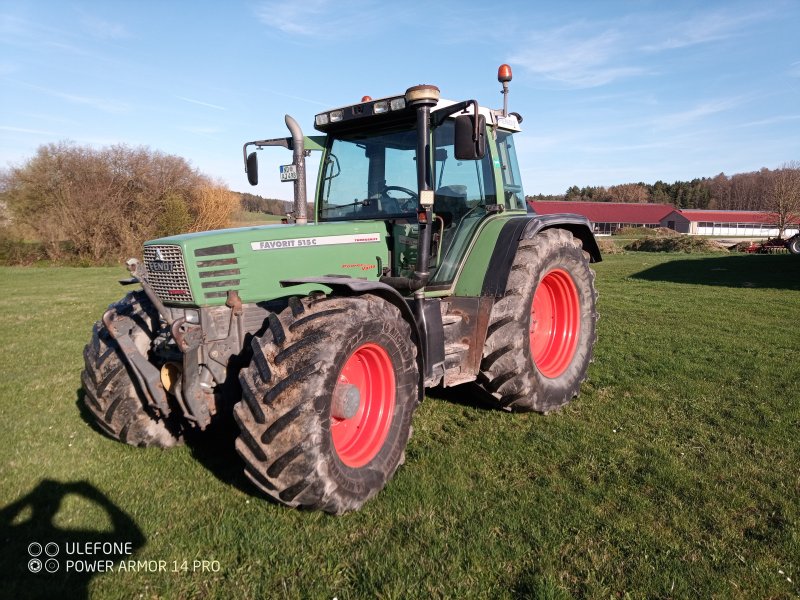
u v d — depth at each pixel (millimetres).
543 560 2605
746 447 3861
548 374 4707
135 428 3676
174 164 30328
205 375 3240
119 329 3359
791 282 13633
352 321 2994
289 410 2742
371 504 3117
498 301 4250
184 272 3246
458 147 3627
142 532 2885
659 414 4520
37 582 2512
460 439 4031
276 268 3539
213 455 3801
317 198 4695
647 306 10195
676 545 2736
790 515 2982
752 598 2383
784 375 5496
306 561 2625
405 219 4230
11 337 8250
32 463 3678
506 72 4887
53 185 27641
